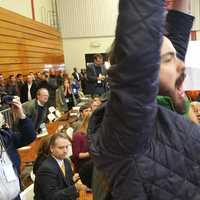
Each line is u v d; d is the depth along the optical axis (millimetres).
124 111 587
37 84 8703
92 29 15500
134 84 581
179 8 957
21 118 2732
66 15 15508
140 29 573
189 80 1301
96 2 15344
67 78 10367
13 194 2367
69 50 15688
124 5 583
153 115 606
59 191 2576
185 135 660
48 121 6312
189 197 640
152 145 650
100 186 737
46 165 2629
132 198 636
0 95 6391
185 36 959
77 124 4746
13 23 9672
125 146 609
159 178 637
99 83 8531
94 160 667
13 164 2531
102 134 632
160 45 587
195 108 1031
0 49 8680
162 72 710
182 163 647
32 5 12211
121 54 580
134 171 633
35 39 11500
